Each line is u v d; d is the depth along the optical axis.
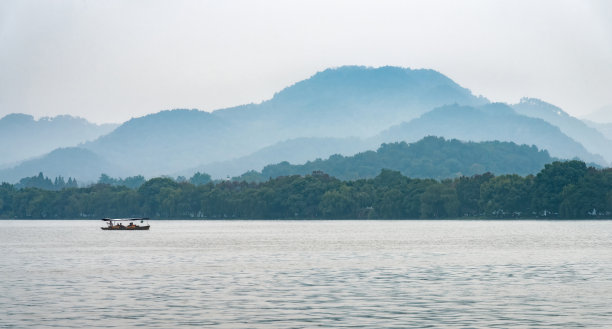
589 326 70.38
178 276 111.12
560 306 81.38
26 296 89.31
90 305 82.75
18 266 128.75
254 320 73.81
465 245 183.38
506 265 127.25
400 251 163.75
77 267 126.56
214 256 151.12
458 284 100.12
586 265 126.44
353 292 92.56
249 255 153.75
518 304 82.88
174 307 81.31
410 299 86.62
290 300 86.12
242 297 88.50
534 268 121.50
